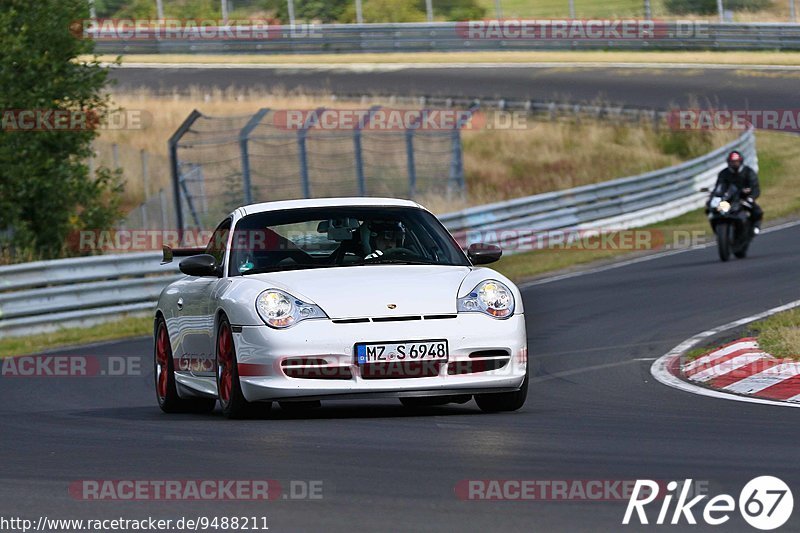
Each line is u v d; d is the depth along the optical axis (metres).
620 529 16.67
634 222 95.25
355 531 16.75
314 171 110.00
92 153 77.81
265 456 23.08
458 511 17.83
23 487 20.83
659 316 50.62
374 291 28.00
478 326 27.83
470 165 122.69
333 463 22.06
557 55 162.38
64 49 75.31
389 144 117.31
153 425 29.14
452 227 78.62
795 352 35.91
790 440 23.88
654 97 138.00
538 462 21.75
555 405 31.08
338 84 148.38
